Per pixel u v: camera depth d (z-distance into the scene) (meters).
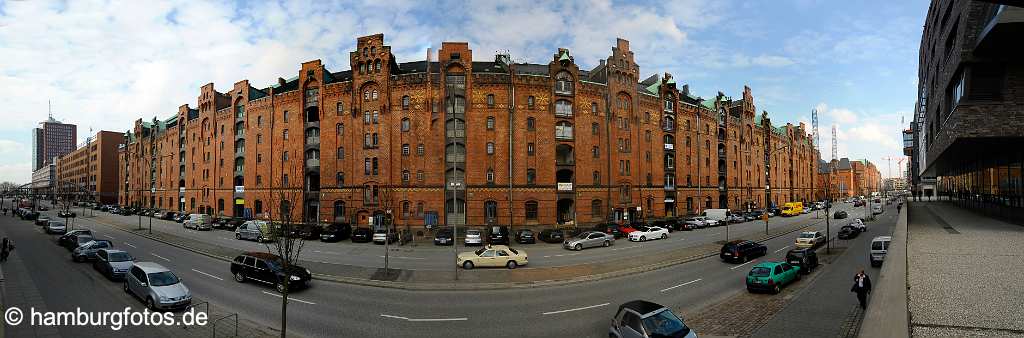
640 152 61.03
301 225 48.88
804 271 26.97
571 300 21.36
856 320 17.08
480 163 51.69
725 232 53.75
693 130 71.50
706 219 62.62
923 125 44.69
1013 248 15.66
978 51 18.77
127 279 21.61
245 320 17.84
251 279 24.27
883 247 28.84
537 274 27.08
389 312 19.28
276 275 22.83
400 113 52.50
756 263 31.55
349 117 54.88
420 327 17.27
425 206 51.12
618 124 58.50
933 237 18.84
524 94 53.25
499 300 21.39
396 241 44.91
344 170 54.66
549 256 35.53
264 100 63.53
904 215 21.98
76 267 28.55
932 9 29.36
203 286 23.69
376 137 53.25
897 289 7.71
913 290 10.76
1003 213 26.17
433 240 46.91
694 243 43.09
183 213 77.44
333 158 55.47
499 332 16.70
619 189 57.53
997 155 27.02
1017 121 18.42
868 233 49.53
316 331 16.70
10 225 61.84
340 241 46.47
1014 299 9.79
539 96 53.62
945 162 33.78
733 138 82.12
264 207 62.25
